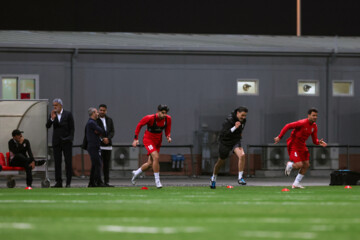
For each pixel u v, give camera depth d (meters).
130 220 29.11
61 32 101.88
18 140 62.56
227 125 55.88
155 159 57.06
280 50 92.50
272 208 35.47
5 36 92.94
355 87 95.62
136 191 53.66
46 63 87.69
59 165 63.50
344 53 94.06
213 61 92.19
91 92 88.94
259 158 91.25
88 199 43.34
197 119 91.56
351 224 27.42
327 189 56.97
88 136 63.12
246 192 52.12
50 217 30.48
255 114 92.94
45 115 65.38
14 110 65.56
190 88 91.56
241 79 92.81
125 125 89.69
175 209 34.72
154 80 90.69
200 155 90.94
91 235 23.73
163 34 106.00
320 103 94.62
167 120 56.59
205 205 37.62
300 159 56.56
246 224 27.39
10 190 56.00
